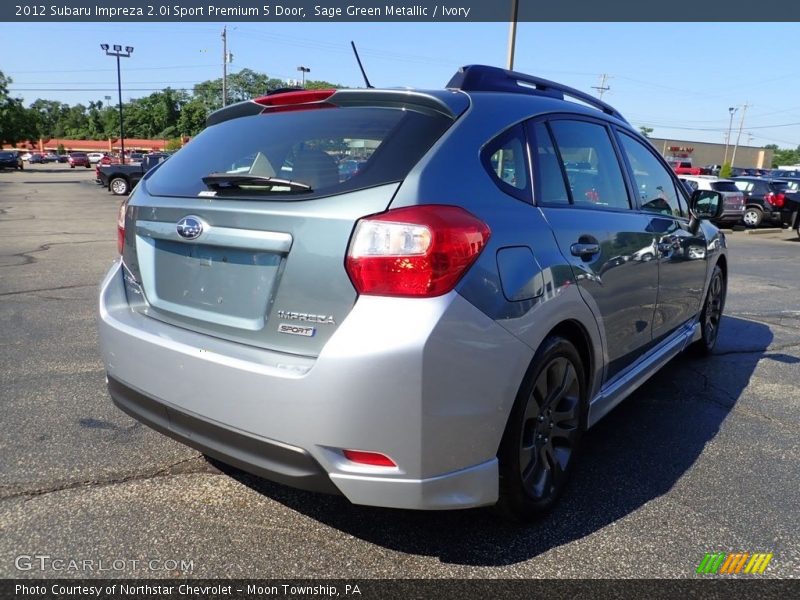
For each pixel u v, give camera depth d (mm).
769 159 95188
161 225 2568
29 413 3660
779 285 9070
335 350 2012
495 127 2529
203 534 2561
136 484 2922
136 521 2635
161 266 2625
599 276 2857
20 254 9938
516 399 2389
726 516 2783
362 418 2014
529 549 2504
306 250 2131
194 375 2281
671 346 4148
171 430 2443
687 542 2580
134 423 3557
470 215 2189
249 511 2732
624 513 2789
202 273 2453
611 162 3367
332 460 2076
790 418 3934
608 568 2400
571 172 2941
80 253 10133
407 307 2012
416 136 2295
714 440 3590
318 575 2328
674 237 3838
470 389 2145
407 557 2439
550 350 2514
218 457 2322
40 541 2484
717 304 5215
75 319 5836
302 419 2061
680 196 4277
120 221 2922
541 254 2461
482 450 2250
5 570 2311
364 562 2406
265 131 2645
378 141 2297
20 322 5703
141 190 2814
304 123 2566
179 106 114438
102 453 3197
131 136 116000
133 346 2496
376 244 2027
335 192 2162
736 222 19906
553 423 2732
